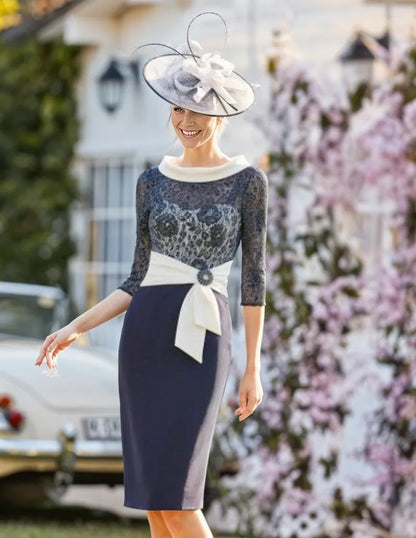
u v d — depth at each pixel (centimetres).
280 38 1451
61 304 1866
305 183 1411
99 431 1581
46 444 1556
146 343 878
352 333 1409
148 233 909
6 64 3194
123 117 2903
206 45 1927
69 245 3086
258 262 895
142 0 2634
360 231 1423
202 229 878
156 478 864
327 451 1434
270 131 1433
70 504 1844
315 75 1420
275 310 1410
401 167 1377
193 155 904
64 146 3109
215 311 877
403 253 1380
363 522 1392
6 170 3194
